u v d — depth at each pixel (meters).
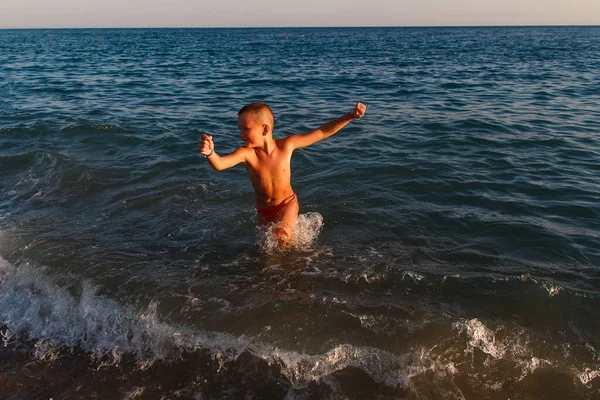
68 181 5.53
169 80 17.42
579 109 10.45
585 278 3.50
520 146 7.21
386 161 6.37
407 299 3.23
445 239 4.14
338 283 3.41
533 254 3.88
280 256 3.81
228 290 3.34
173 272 3.59
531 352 2.77
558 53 34.44
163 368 2.75
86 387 2.66
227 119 9.66
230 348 2.84
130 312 3.17
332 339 2.86
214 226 4.40
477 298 3.25
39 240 4.11
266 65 24.69
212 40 74.75
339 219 4.54
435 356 2.73
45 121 8.61
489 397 2.49
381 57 30.86
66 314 3.23
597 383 2.56
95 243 4.06
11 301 3.40
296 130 8.66
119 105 11.34
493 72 19.91
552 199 5.07
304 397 2.53
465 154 6.75
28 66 23.11
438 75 18.72
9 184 5.54
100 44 57.81
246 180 5.64
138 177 5.68
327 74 19.38
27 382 2.71
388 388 2.56
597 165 6.27
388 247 3.98
